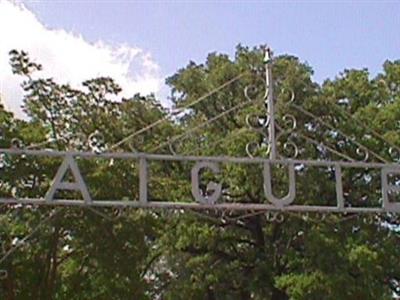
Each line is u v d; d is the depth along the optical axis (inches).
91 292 761.0
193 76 1048.2
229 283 1023.0
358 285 880.9
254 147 446.0
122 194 702.5
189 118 1016.2
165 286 1101.1
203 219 963.3
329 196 939.3
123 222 718.5
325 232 911.7
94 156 382.6
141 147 711.7
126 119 919.0
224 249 1025.5
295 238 976.9
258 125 429.1
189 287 1015.0
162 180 877.8
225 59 1045.2
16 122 737.6
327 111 912.3
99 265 727.7
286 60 944.9
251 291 982.4
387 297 892.0
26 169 694.5
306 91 922.1
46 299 726.5
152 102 962.7
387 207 410.6
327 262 896.9
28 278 724.7
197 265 1007.0
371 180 968.9
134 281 757.3
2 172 692.7
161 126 945.5
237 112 965.8
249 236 1020.5
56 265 728.3
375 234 927.7
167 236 978.7
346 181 967.6
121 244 720.3
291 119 428.5
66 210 692.7
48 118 762.2
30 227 693.9
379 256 904.9
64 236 735.1
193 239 965.2
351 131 919.0
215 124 992.9
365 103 1038.4
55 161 695.1
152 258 1016.2
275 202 398.0
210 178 700.7
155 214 837.8
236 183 944.9
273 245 994.1
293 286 889.5
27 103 765.3
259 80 622.8
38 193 692.1
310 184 926.4
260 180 919.7
